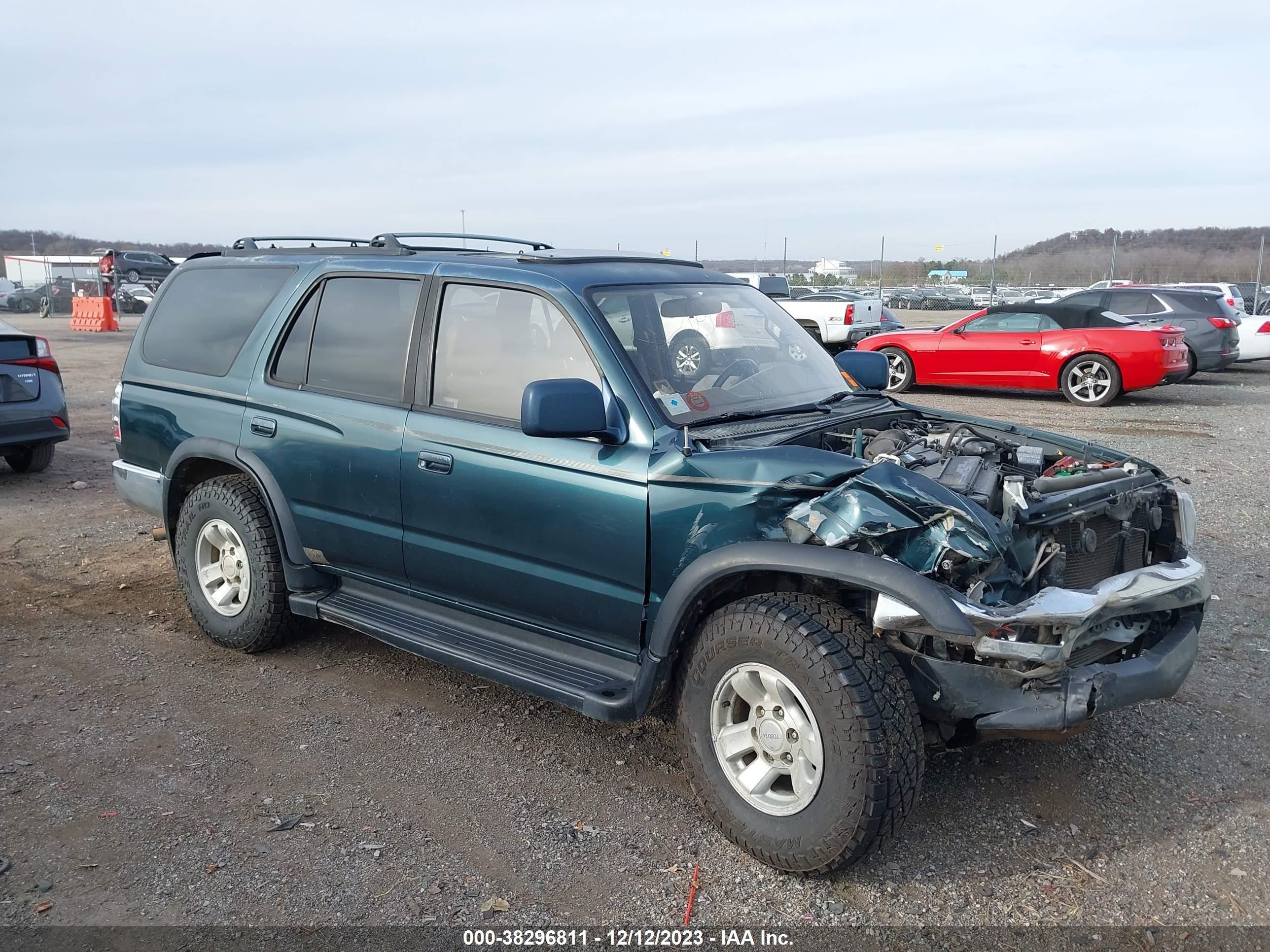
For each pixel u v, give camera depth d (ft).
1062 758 12.28
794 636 9.37
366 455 13.08
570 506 11.11
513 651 12.23
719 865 10.06
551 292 11.75
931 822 10.80
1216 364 53.47
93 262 124.36
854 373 15.51
